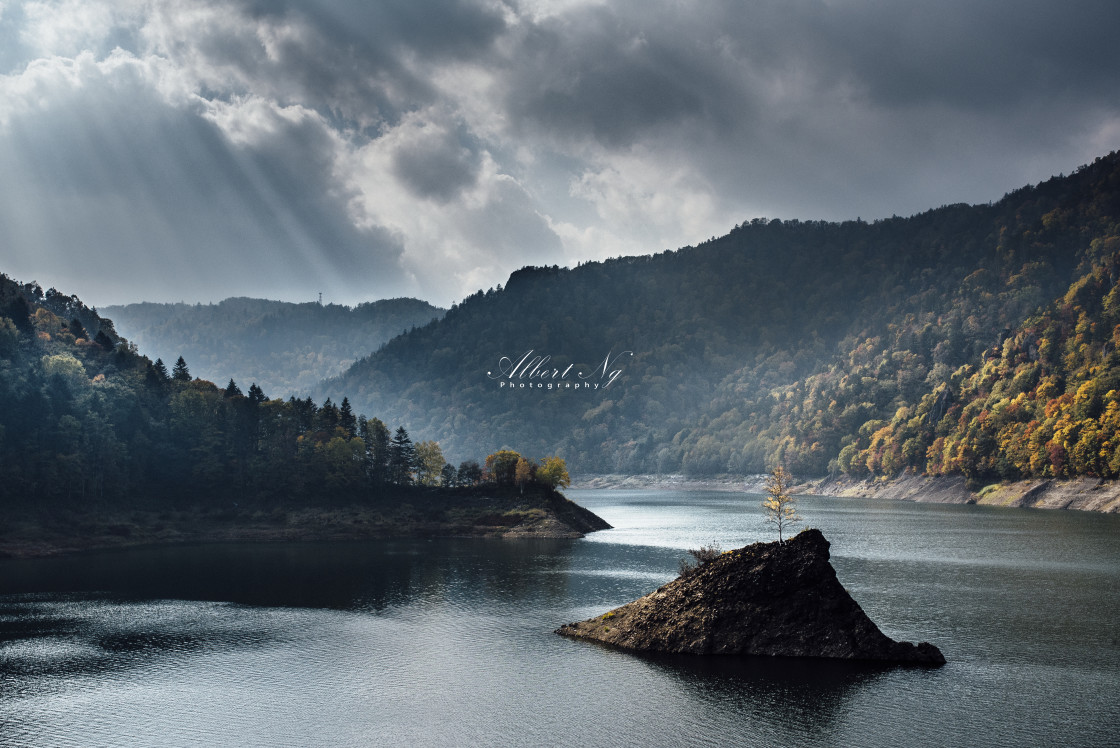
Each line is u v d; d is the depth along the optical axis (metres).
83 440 189.38
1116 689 70.56
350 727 64.25
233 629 97.38
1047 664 77.75
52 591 123.25
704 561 90.69
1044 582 122.50
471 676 76.88
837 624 80.75
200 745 60.91
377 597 117.19
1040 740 59.72
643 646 85.25
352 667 80.50
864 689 70.75
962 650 82.69
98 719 66.44
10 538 162.75
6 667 81.19
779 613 82.25
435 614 105.12
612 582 129.00
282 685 75.06
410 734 62.69
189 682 76.06
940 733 61.28
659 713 66.06
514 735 62.19
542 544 183.00
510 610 107.44
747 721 64.06
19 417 183.88
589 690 72.00
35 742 61.69
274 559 157.75
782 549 85.00
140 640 92.06
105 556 162.12
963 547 164.75
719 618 83.06
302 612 107.00
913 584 121.19
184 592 121.88
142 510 193.88
